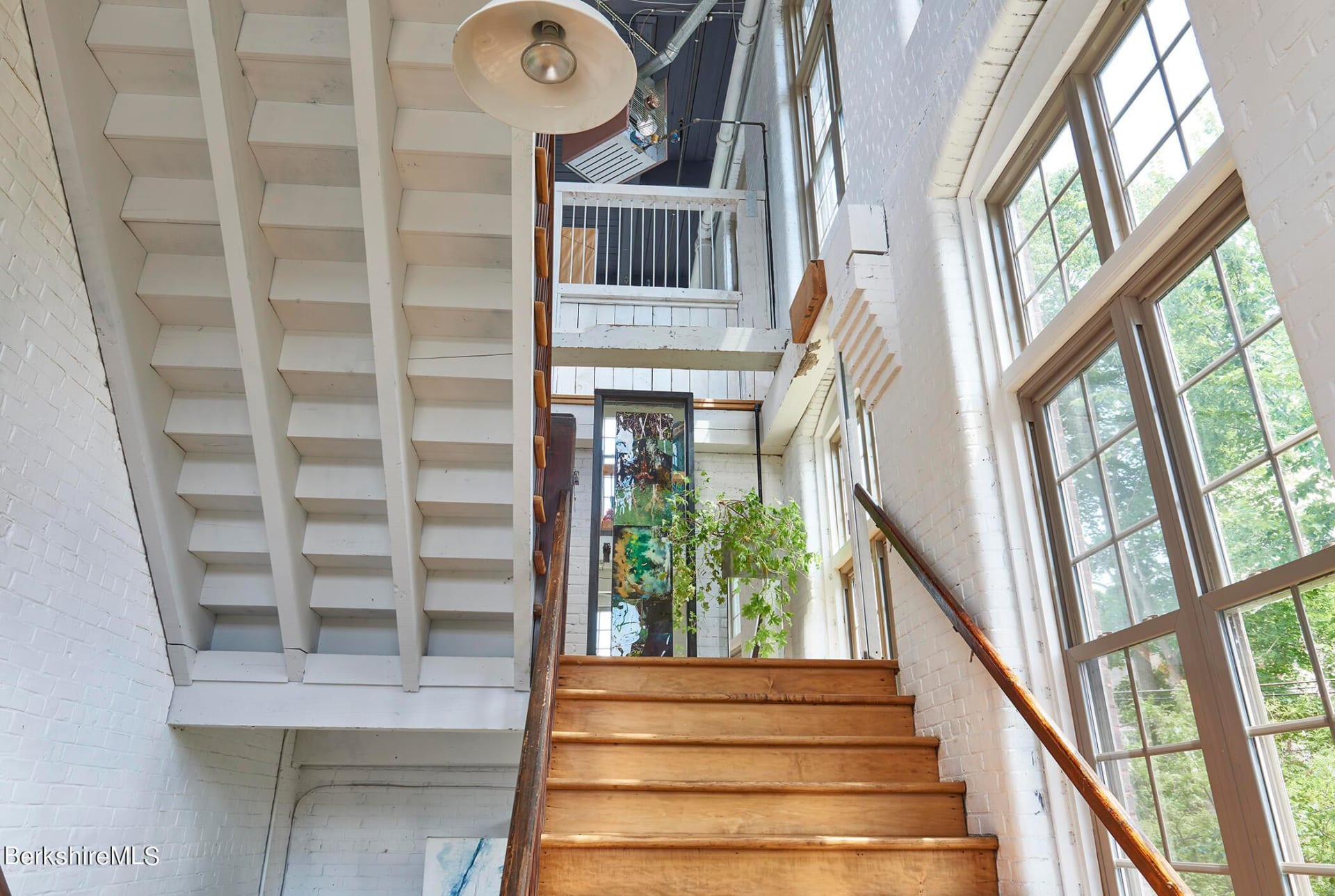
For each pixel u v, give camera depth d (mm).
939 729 3588
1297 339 1904
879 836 3252
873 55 4777
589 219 11031
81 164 3043
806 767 3527
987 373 3449
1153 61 2635
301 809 5582
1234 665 2223
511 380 3574
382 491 3787
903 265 4098
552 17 2094
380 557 3916
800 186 7234
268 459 3541
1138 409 2594
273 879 5223
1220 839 2256
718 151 9188
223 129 2955
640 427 7348
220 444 3729
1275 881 2053
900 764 3559
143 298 3406
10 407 2816
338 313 3477
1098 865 2803
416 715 4012
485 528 3967
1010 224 3539
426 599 4062
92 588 3303
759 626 6355
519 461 3525
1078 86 2969
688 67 9734
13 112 2787
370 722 3986
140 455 3479
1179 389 2473
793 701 3797
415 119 3156
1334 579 1934
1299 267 1902
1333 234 1814
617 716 3715
